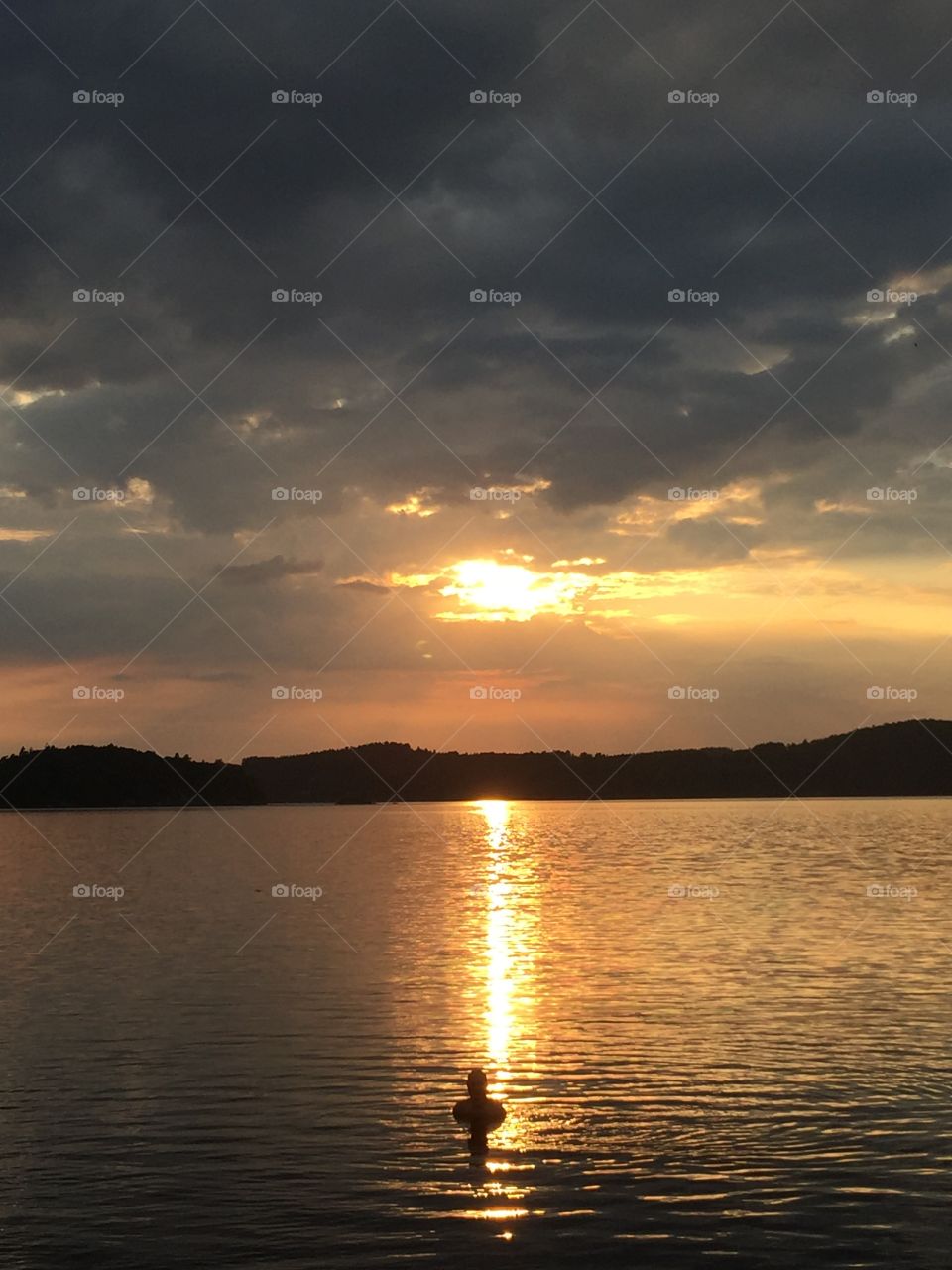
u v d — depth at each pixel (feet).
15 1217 64.23
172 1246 60.85
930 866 287.48
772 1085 85.35
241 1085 86.22
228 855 373.40
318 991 121.39
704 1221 63.16
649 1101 81.87
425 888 244.83
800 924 173.68
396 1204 65.51
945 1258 59.11
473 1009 111.14
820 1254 59.62
